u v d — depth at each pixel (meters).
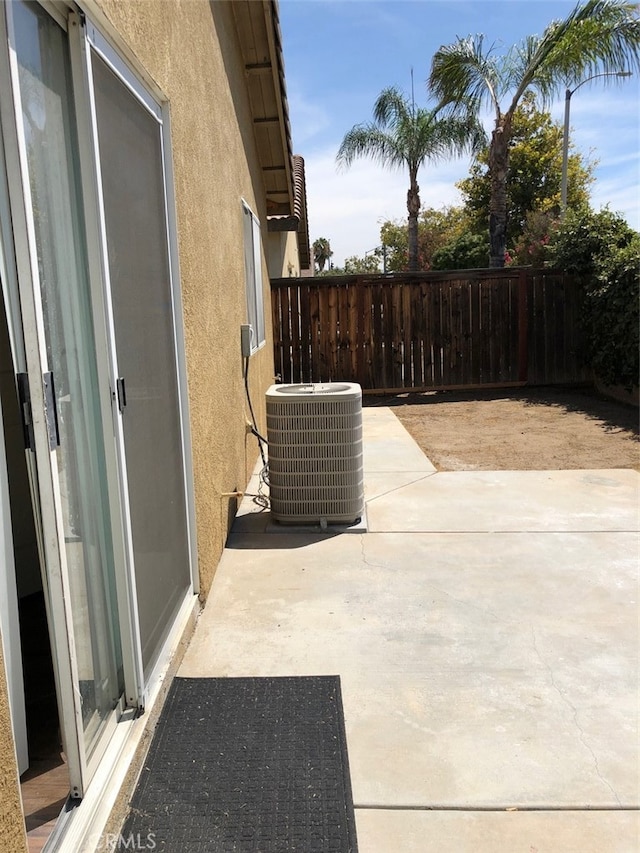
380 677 2.95
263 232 8.15
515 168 28.20
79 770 1.95
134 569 2.46
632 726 2.60
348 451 4.77
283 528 4.83
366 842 2.06
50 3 1.97
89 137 2.14
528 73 13.30
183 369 3.33
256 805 2.20
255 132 7.14
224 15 5.14
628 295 9.10
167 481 3.03
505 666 3.02
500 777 2.33
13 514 3.29
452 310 10.86
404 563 4.18
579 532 4.62
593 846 2.04
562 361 10.99
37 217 1.88
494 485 5.77
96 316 2.22
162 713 2.68
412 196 20.53
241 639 3.29
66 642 1.87
